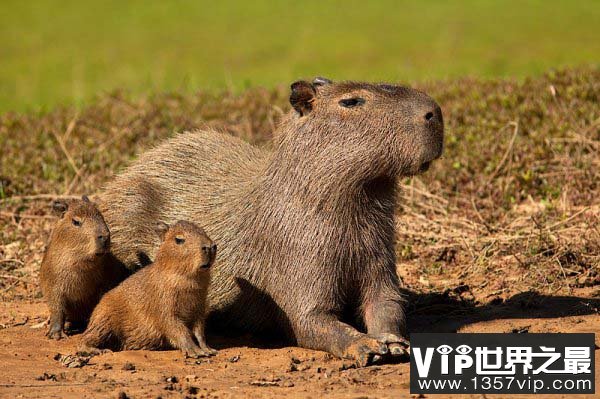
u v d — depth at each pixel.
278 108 16.73
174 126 17.72
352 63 34.72
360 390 8.17
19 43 45.69
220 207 10.66
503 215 13.78
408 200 14.36
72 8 56.75
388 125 9.52
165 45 43.16
